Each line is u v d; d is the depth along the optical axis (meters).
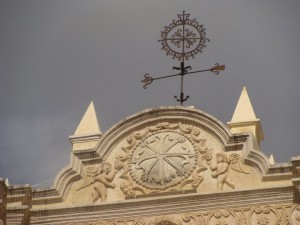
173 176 44.78
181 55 48.50
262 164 44.28
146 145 45.59
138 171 45.16
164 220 44.03
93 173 45.47
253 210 43.62
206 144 45.22
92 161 45.69
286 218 43.25
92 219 44.62
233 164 44.62
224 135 45.06
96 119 47.06
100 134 46.44
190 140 45.38
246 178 44.31
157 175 44.91
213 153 44.97
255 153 44.47
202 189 44.41
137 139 45.78
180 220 43.94
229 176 44.47
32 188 45.47
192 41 48.66
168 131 45.72
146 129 45.88
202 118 45.53
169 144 45.47
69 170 45.59
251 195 43.84
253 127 45.94
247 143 44.78
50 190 45.34
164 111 45.94
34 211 45.03
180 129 45.62
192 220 43.88
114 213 44.56
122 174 45.25
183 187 44.56
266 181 44.09
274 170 44.09
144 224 44.16
